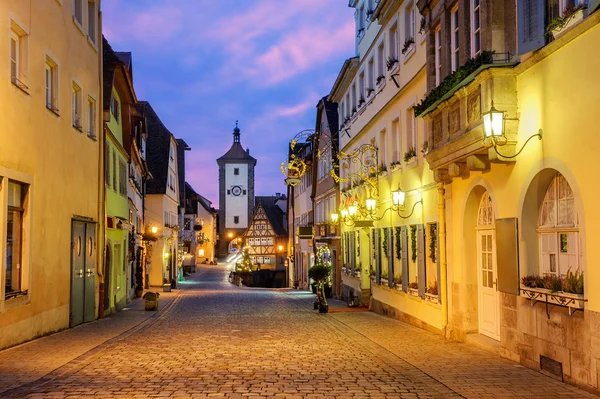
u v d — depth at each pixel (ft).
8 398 24.02
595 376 25.57
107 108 70.59
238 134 378.32
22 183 41.19
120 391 25.72
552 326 29.55
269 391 26.16
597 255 25.59
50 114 46.80
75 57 54.95
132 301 96.68
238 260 311.06
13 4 38.73
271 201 305.94
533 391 26.40
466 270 43.34
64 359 34.37
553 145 29.53
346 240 99.86
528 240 32.73
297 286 166.61
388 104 68.08
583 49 26.89
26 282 41.73
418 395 25.67
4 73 37.17
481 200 42.32
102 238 65.62
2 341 37.42
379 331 52.42
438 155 42.96
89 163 60.59
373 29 77.71
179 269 194.18
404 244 60.18
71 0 53.42
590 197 26.23
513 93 33.30
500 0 34.17
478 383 28.19
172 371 31.19
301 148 150.00
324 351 39.60
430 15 48.42
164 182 146.82
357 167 88.89
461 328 43.88
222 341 44.93
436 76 48.47
